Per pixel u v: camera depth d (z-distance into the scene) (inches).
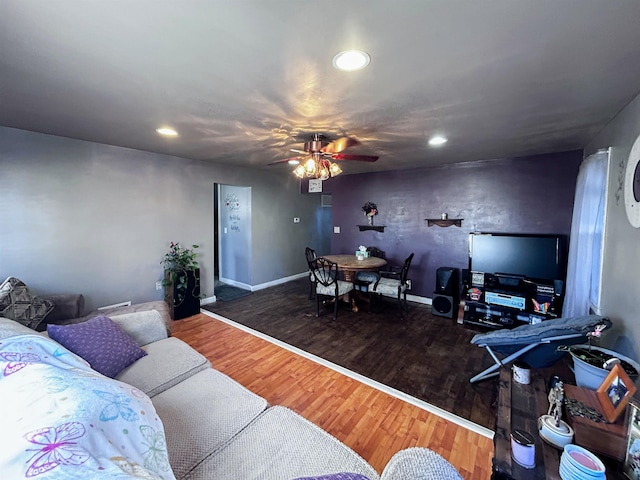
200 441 51.8
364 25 44.7
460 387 95.0
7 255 110.7
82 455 32.6
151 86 67.6
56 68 59.2
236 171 193.5
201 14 42.4
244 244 213.8
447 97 72.4
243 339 131.0
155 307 122.9
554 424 46.3
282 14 42.2
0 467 30.4
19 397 41.3
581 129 99.1
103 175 134.0
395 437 73.9
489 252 150.2
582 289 101.5
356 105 78.4
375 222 202.5
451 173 170.7
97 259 134.2
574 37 47.3
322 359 112.7
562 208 139.4
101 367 67.5
